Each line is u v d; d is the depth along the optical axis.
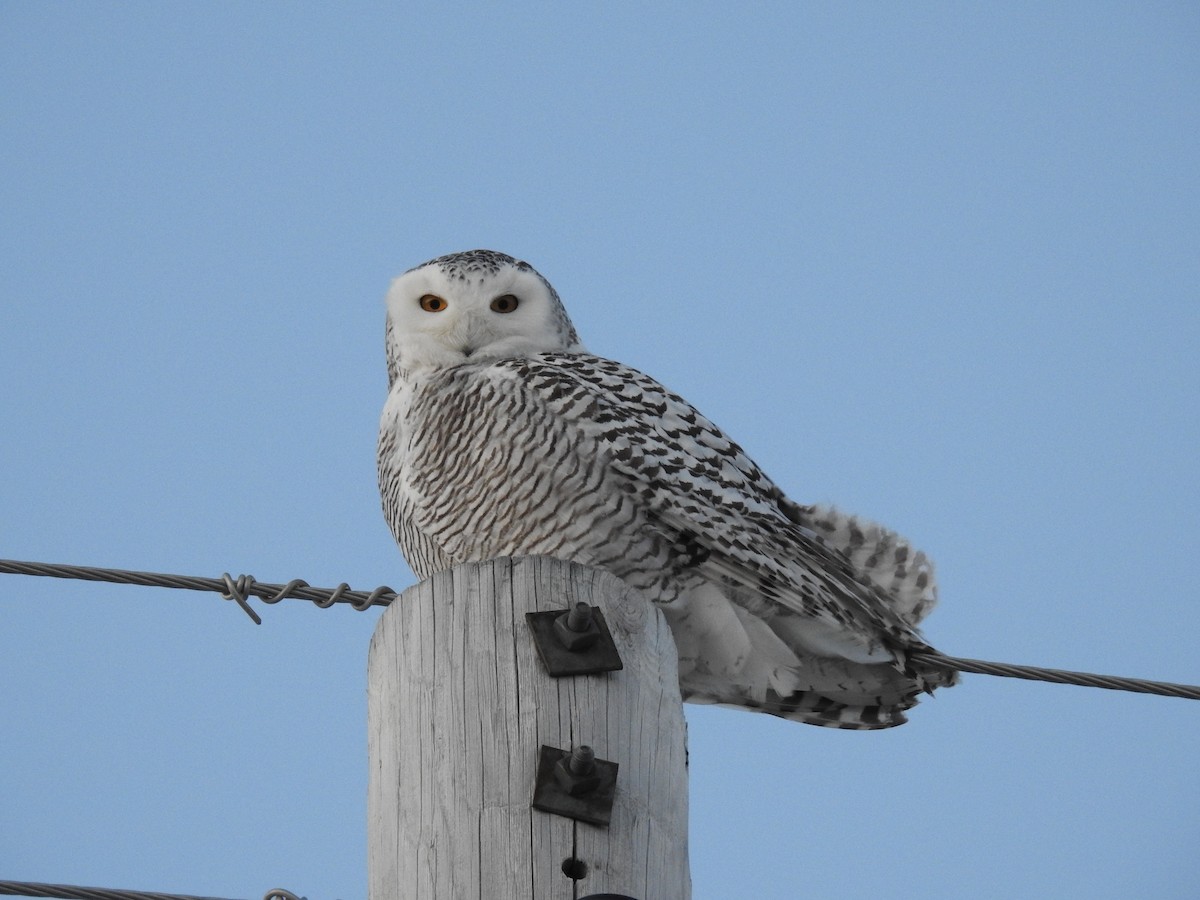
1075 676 9.77
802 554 11.18
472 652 7.65
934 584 11.36
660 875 7.32
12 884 8.12
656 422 11.40
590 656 7.59
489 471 11.26
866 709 11.36
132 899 8.22
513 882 7.09
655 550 11.14
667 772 7.61
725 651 11.23
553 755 7.36
